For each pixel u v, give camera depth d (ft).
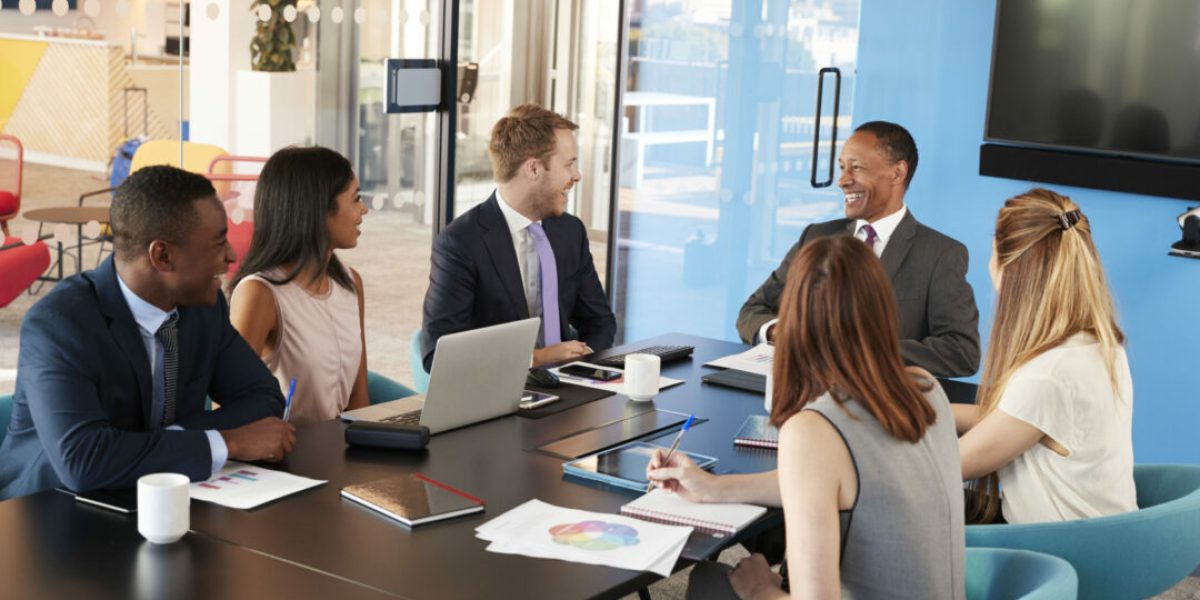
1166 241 14.03
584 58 18.52
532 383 9.80
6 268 11.76
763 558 7.14
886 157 11.57
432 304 11.32
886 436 6.04
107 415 7.54
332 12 14.65
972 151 15.16
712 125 17.69
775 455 8.22
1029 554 7.14
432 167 16.53
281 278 9.40
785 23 16.74
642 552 6.36
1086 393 8.02
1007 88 14.70
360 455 7.92
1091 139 14.30
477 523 6.76
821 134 16.56
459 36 16.47
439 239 11.46
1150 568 7.79
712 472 7.75
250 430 7.66
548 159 11.43
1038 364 8.09
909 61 15.44
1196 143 13.70
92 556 6.13
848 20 16.11
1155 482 8.87
